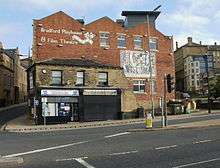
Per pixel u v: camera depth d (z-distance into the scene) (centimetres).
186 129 2723
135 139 2178
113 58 5194
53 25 4888
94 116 4547
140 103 5228
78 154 1645
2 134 2991
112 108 4681
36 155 1662
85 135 2550
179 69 10775
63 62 4566
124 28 5353
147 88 5322
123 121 4188
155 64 5456
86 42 5050
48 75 4416
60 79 4481
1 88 7012
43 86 4350
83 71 4609
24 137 2595
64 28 4938
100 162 1402
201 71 10131
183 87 10456
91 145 1967
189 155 1491
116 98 4728
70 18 4991
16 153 1748
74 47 4975
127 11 5831
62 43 4906
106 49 5162
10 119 4788
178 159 1398
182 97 6462
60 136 2552
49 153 1717
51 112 4303
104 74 4769
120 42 5275
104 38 5188
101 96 4628
